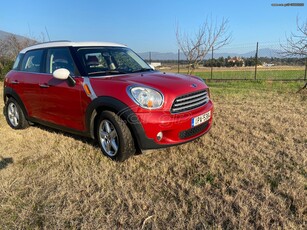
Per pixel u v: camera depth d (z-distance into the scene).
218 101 7.65
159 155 3.88
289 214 2.53
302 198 2.73
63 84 4.08
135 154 3.88
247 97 8.20
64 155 3.97
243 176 3.23
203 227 2.41
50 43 4.70
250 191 2.92
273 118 5.68
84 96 3.80
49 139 4.68
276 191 2.90
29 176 3.41
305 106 6.77
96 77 3.87
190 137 3.71
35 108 4.79
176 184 3.13
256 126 5.13
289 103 7.17
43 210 2.72
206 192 2.93
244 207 2.60
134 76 3.93
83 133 4.06
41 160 3.84
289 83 11.50
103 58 4.33
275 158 3.72
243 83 12.20
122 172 3.43
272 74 15.19
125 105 3.38
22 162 3.82
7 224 2.55
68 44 4.35
